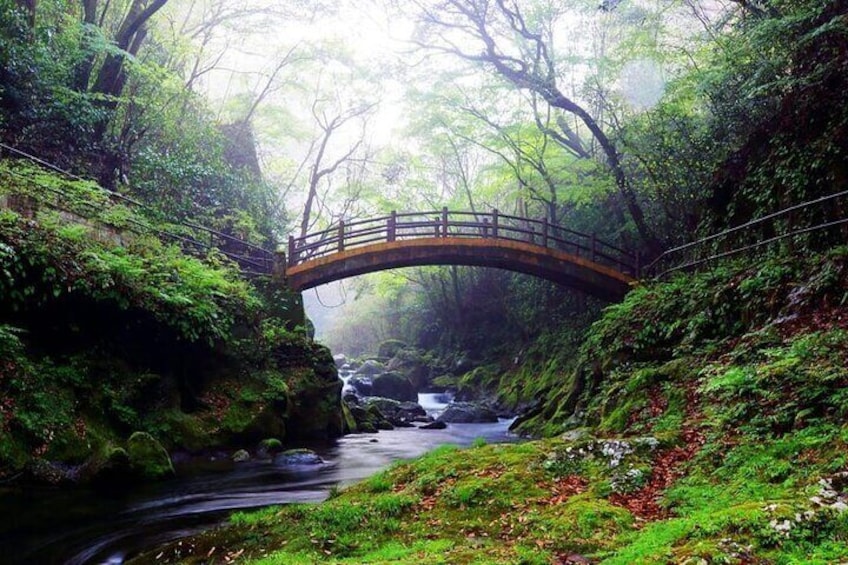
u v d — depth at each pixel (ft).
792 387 19.90
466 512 17.33
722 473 16.72
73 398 29.86
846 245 28.78
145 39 72.38
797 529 11.62
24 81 43.68
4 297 28.19
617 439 20.70
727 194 46.83
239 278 51.96
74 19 50.67
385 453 41.73
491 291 107.55
